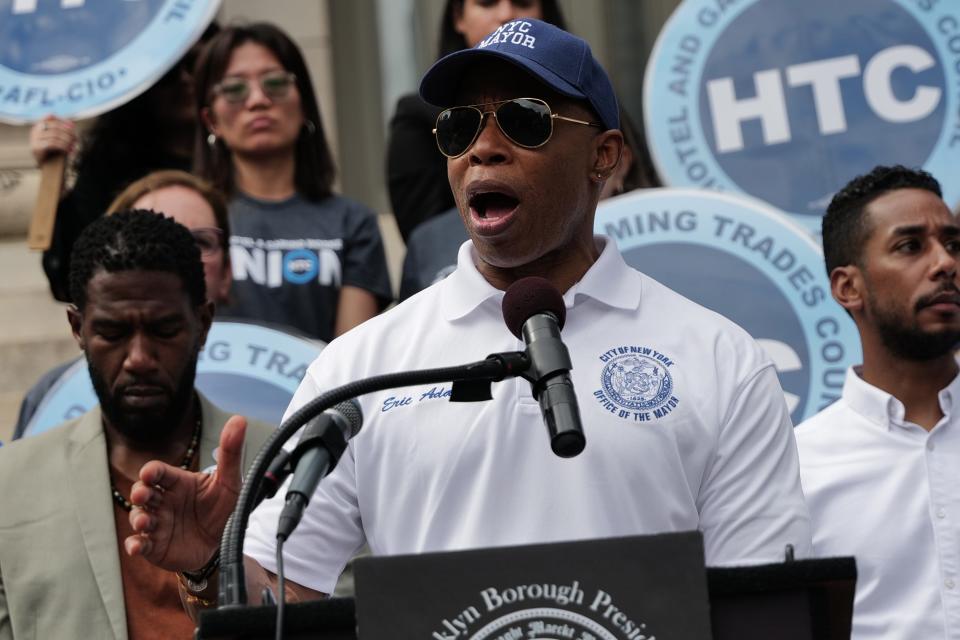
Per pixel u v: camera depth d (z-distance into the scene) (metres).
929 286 5.62
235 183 7.46
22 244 9.59
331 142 10.36
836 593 2.93
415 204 7.76
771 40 7.06
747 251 6.39
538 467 3.92
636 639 2.86
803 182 6.97
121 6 7.28
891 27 6.98
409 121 7.81
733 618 2.93
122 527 5.24
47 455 5.36
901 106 6.95
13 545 5.12
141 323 5.28
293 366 6.29
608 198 7.16
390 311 4.31
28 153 9.65
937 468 5.48
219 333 6.31
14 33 7.32
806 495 5.56
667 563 2.88
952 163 6.89
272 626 2.85
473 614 2.86
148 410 5.30
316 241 7.39
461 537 3.92
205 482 3.50
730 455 3.98
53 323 9.10
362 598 2.85
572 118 4.16
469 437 3.96
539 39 4.16
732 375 4.06
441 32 7.71
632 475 3.89
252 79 7.43
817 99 7.00
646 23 10.53
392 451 4.02
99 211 7.75
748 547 3.90
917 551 5.38
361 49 10.50
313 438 3.22
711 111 7.05
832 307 6.30
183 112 8.04
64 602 5.02
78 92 7.26
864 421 5.64
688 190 6.45
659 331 4.12
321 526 4.02
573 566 2.88
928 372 5.66
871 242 5.75
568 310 4.15
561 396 3.18
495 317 4.16
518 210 4.10
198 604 3.61
